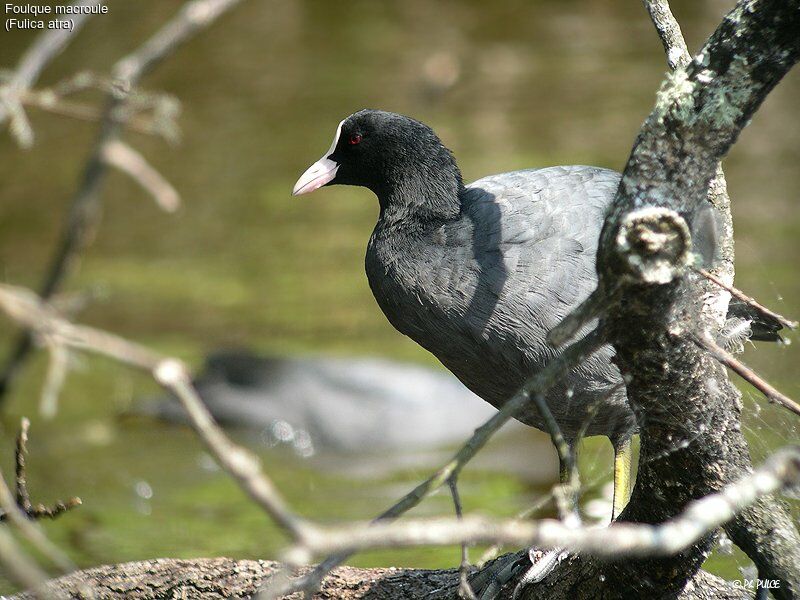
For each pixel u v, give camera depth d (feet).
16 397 46.03
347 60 81.20
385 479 38.63
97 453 41.06
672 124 15.11
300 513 35.63
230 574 23.99
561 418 24.98
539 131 67.92
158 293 53.06
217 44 85.76
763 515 17.51
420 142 26.22
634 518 18.63
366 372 44.52
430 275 24.63
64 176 65.82
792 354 39.22
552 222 24.32
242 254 57.41
